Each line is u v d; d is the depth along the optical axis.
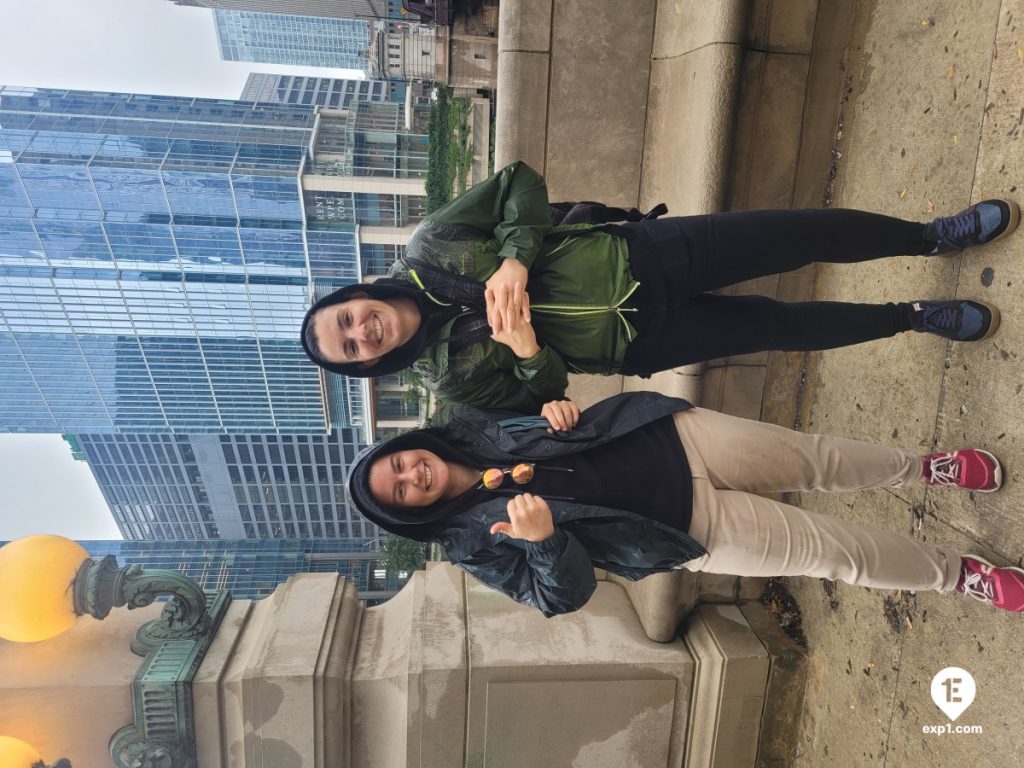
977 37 2.54
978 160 2.52
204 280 46.44
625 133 3.84
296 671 3.45
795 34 3.33
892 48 3.05
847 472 2.27
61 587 3.10
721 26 3.20
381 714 3.64
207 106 40.34
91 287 47.25
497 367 2.23
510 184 2.17
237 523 59.44
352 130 38.31
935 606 2.71
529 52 3.69
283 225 42.00
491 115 16.59
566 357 2.27
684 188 3.51
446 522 2.22
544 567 1.89
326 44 86.38
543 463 2.16
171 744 3.33
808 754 3.59
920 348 2.83
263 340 49.47
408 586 4.21
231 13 81.56
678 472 2.13
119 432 55.09
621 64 3.74
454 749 3.67
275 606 3.86
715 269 2.23
